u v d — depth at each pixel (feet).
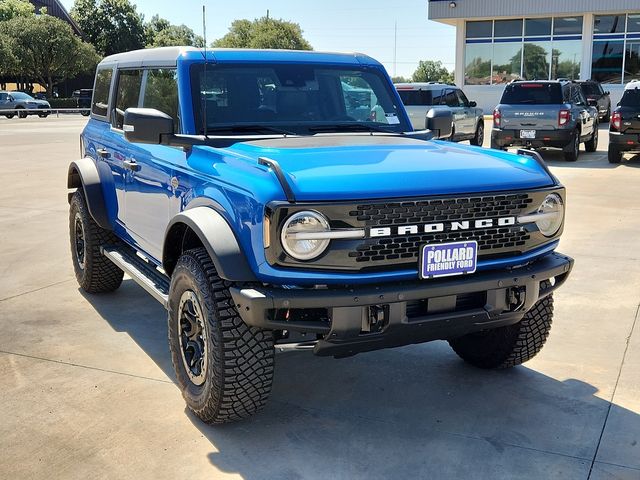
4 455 11.43
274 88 15.01
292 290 10.64
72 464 11.16
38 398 13.52
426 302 11.21
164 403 13.32
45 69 199.11
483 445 11.75
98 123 19.54
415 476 10.80
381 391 13.91
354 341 10.93
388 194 10.73
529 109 49.83
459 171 11.63
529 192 11.78
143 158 15.28
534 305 13.53
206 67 14.32
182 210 13.41
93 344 16.39
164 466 11.10
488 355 14.65
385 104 16.33
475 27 106.93
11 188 40.86
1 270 23.06
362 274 10.72
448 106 56.49
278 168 10.60
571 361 15.30
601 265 22.68
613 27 100.27
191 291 12.03
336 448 11.66
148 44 265.54
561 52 103.30
